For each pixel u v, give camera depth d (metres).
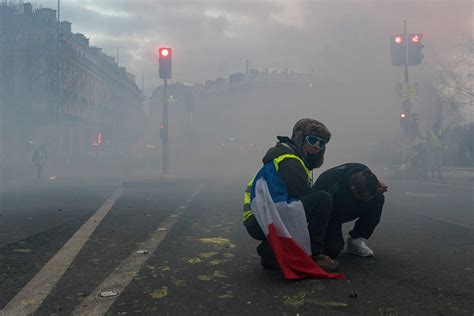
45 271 3.31
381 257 3.65
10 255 3.86
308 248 3.05
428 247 4.06
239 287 2.86
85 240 4.54
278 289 2.80
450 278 3.02
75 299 2.68
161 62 15.78
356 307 2.47
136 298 2.68
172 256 3.79
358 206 3.39
